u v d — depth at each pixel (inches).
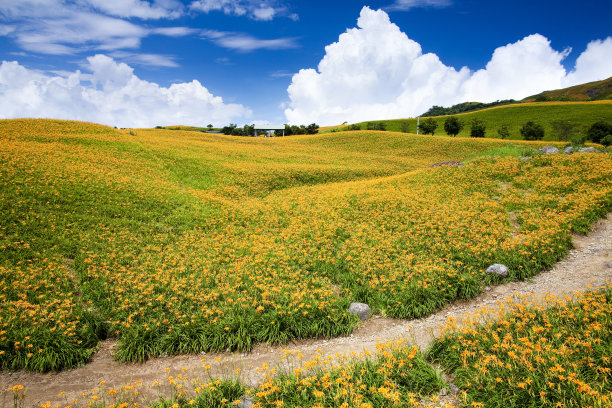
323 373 264.7
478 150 2657.5
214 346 346.6
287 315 374.9
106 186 920.9
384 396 222.1
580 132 3356.3
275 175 1470.2
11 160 947.3
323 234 711.1
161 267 540.4
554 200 739.4
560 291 403.9
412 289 427.8
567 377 201.6
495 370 235.5
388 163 2255.2
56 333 330.6
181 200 951.0
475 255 523.2
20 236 568.4
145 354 336.2
